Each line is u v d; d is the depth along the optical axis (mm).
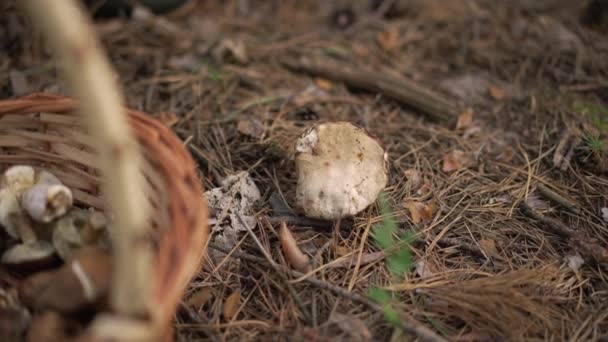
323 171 620
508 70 883
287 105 812
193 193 524
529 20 964
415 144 765
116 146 432
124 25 929
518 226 667
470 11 984
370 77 845
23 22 905
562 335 574
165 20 947
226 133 766
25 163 610
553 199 691
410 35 951
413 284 605
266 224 655
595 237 656
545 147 758
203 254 629
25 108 579
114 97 434
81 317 505
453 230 661
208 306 603
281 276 600
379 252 632
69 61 422
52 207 555
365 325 576
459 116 792
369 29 967
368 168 632
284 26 982
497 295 580
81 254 513
